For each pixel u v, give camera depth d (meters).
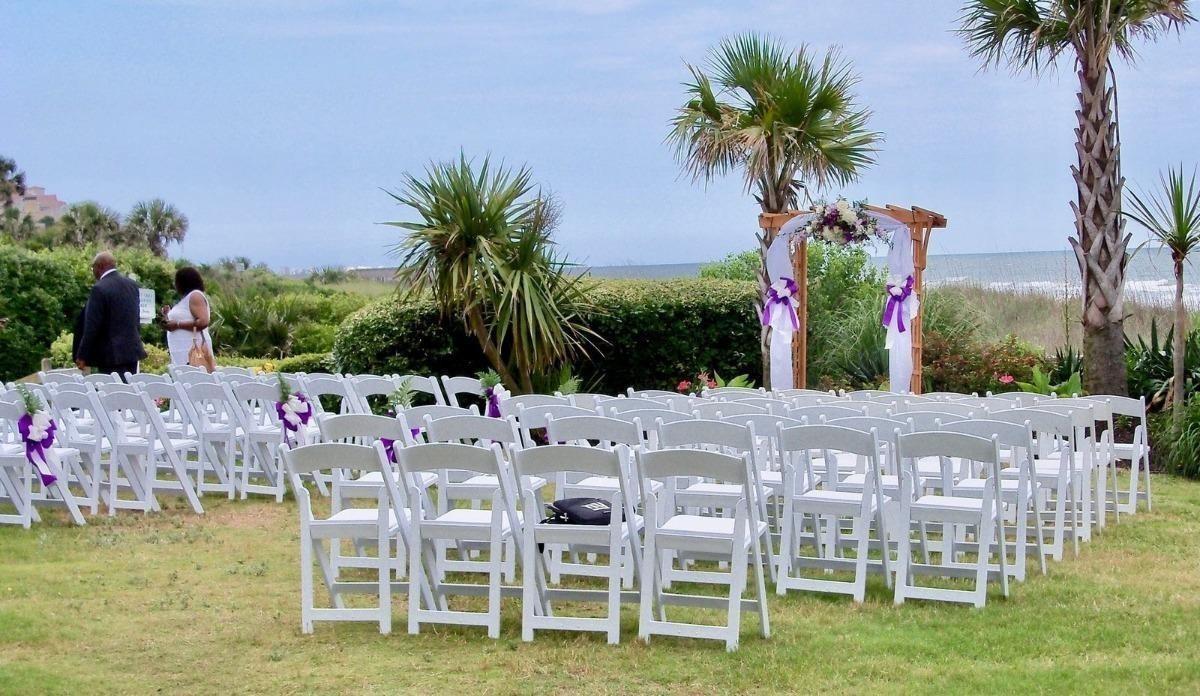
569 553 7.24
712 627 4.99
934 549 6.84
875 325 14.06
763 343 13.03
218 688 4.52
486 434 5.92
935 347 13.41
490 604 5.20
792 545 6.43
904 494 5.71
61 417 8.48
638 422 5.69
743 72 13.05
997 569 6.11
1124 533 7.65
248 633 5.27
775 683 4.50
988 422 6.07
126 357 10.80
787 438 5.84
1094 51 11.30
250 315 19.44
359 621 5.52
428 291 13.41
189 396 8.70
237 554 6.93
